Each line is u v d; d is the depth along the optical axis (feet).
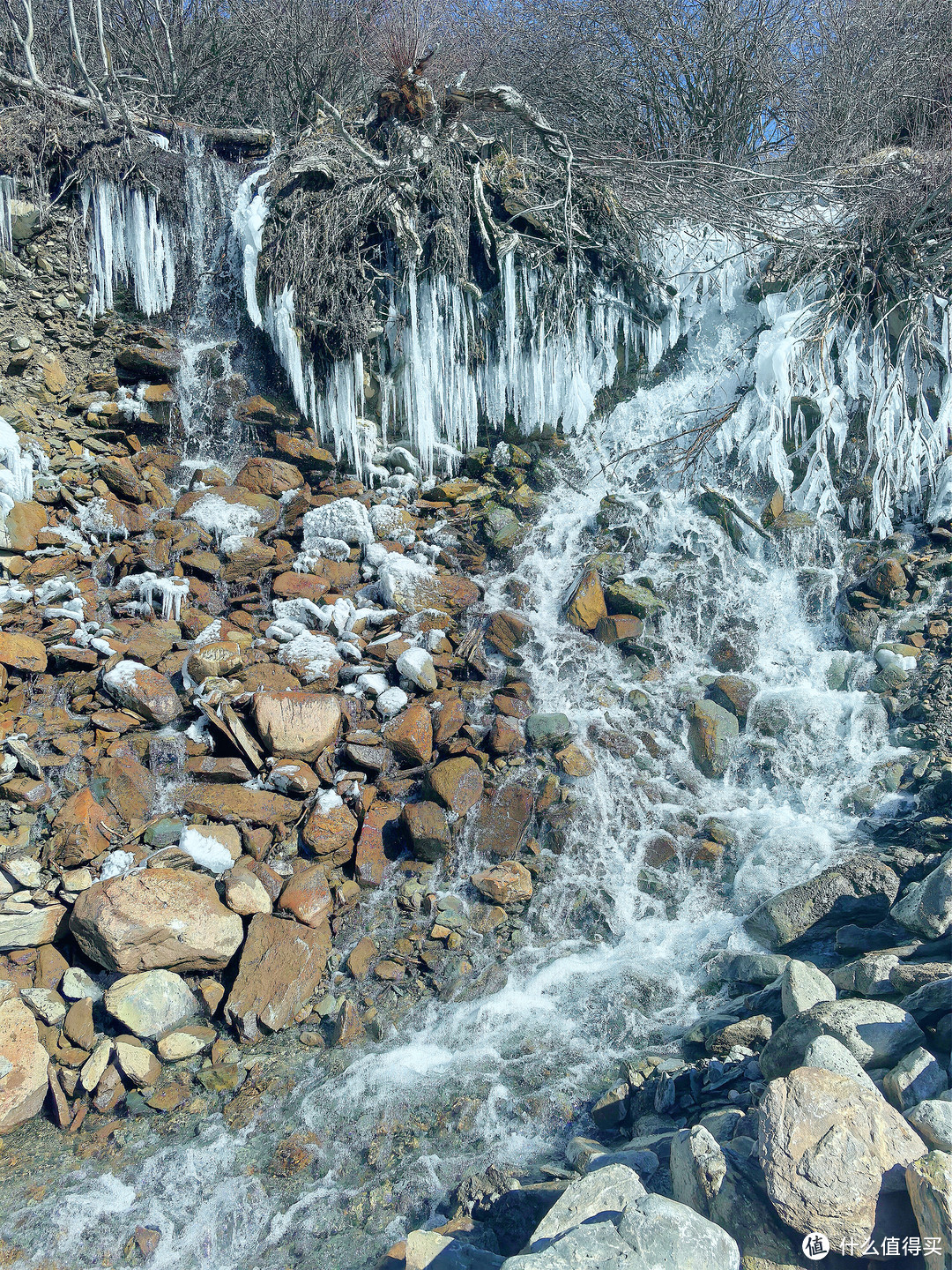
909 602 20.38
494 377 24.68
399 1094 12.93
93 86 22.72
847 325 23.58
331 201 23.44
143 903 13.69
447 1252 9.04
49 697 16.61
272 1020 13.67
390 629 19.93
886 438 21.91
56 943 14.08
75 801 14.94
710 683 19.89
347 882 15.78
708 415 24.23
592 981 14.99
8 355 20.76
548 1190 10.28
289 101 27.99
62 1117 12.35
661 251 25.04
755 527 21.86
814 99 29.94
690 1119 11.11
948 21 29.17
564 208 23.95
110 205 22.44
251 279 23.20
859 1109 7.98
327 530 21.57
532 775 17.76
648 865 17.02
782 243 23.76
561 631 20.53
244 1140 12.25
